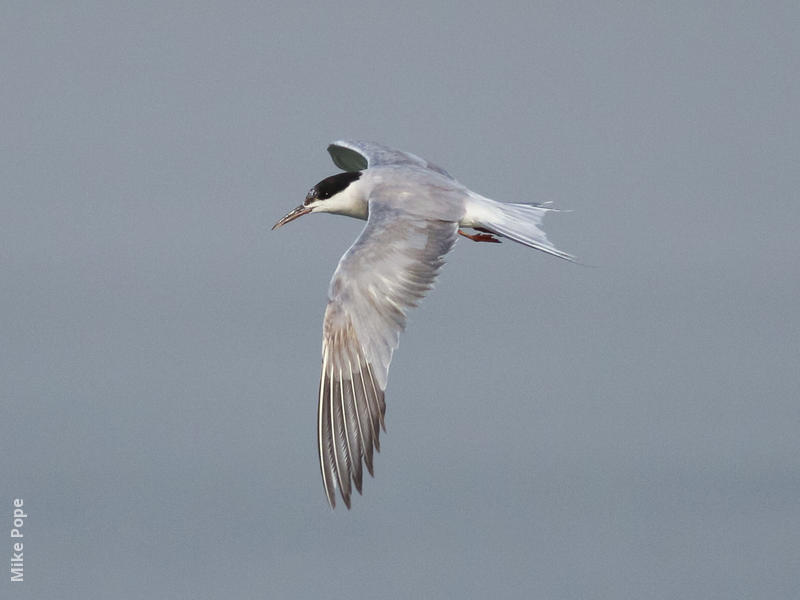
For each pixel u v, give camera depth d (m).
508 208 13.71
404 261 11.95
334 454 11.21
